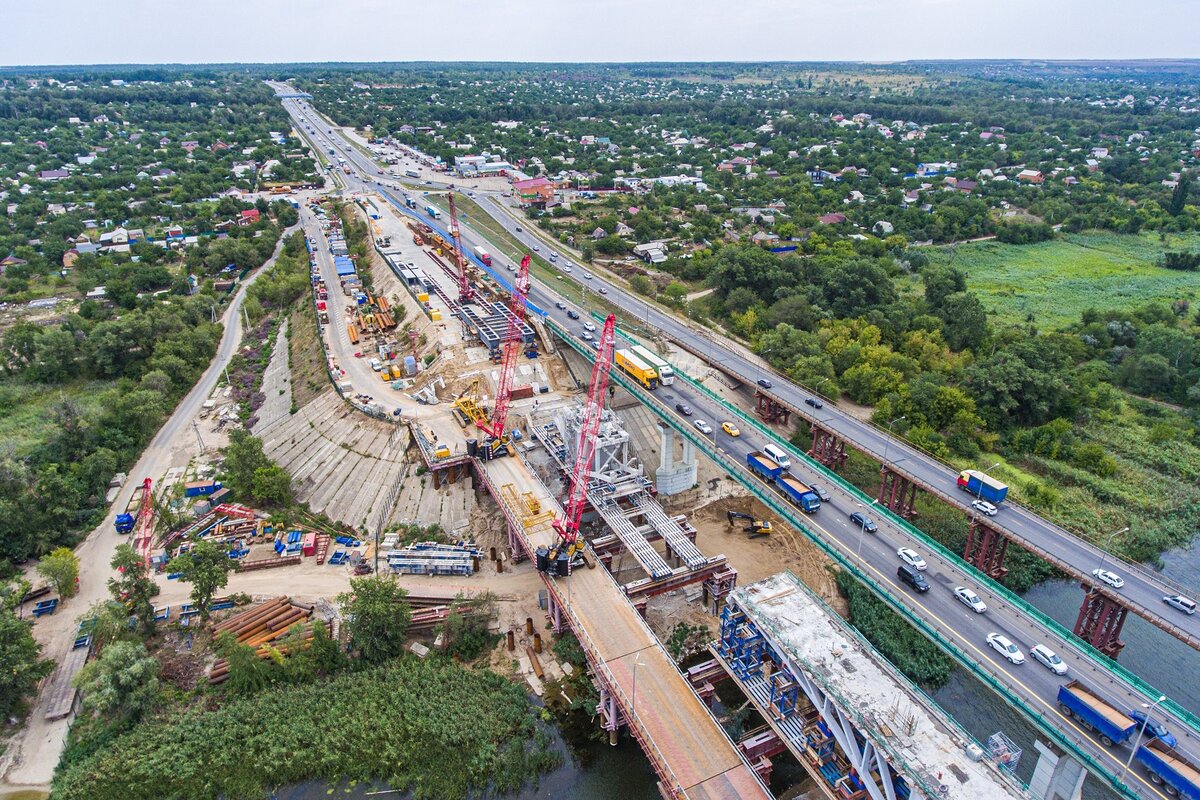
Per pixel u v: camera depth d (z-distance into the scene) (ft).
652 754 297.53
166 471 540.93
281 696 358.64
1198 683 360.69
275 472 495.82
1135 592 345.31
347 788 321.73
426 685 365.20
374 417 533.96
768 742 313.32
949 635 325.42
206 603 396.78
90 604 412.16
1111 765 265.75
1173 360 652.48
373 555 453.17
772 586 330.13
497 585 431.02
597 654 343.87
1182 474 531.50
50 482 463.01
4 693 341.82
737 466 443.32
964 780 235.81
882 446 474.90
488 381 577.84
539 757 332.80
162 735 338.95
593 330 609.83
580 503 411.75
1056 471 530.68
